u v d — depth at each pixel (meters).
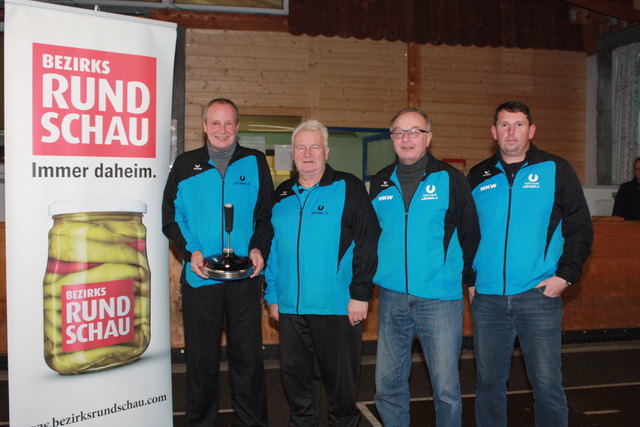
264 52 6.15
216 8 5.90
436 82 6.58
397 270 2.38
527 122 2.34
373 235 2.39
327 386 2.47
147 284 2.46
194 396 2.55
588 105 7.07
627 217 5.41
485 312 2.41
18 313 2.16
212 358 2.56
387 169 2.53
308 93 6.27
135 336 2.43
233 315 2.56
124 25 2.36
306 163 2.38
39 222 2.18
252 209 2.59
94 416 2.32
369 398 3.42
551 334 2.29
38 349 2.20
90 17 2.28
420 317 2.34
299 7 6.07
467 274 2.41
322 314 2.39
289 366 2.48
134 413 2.43
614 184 6.98
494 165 2.46
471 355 4.34
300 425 2.51
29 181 2.16
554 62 6.96
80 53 2.25
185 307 2.55
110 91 2.33
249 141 6.30
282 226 2.48
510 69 6.81
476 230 2.36
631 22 6.58
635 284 4.82
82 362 2.29
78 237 2.27
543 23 6.82
